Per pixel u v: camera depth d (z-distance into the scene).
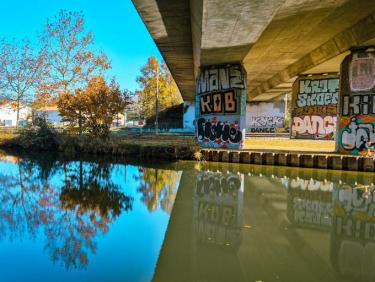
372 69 16.47
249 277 5.02
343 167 16.64
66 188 12.51
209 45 15.73
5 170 17.33
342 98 17.56
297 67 24.72
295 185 13.14
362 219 8.55
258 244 6.57
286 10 12.41
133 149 23.30
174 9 13.10
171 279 4.95
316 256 5.95
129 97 27.05
